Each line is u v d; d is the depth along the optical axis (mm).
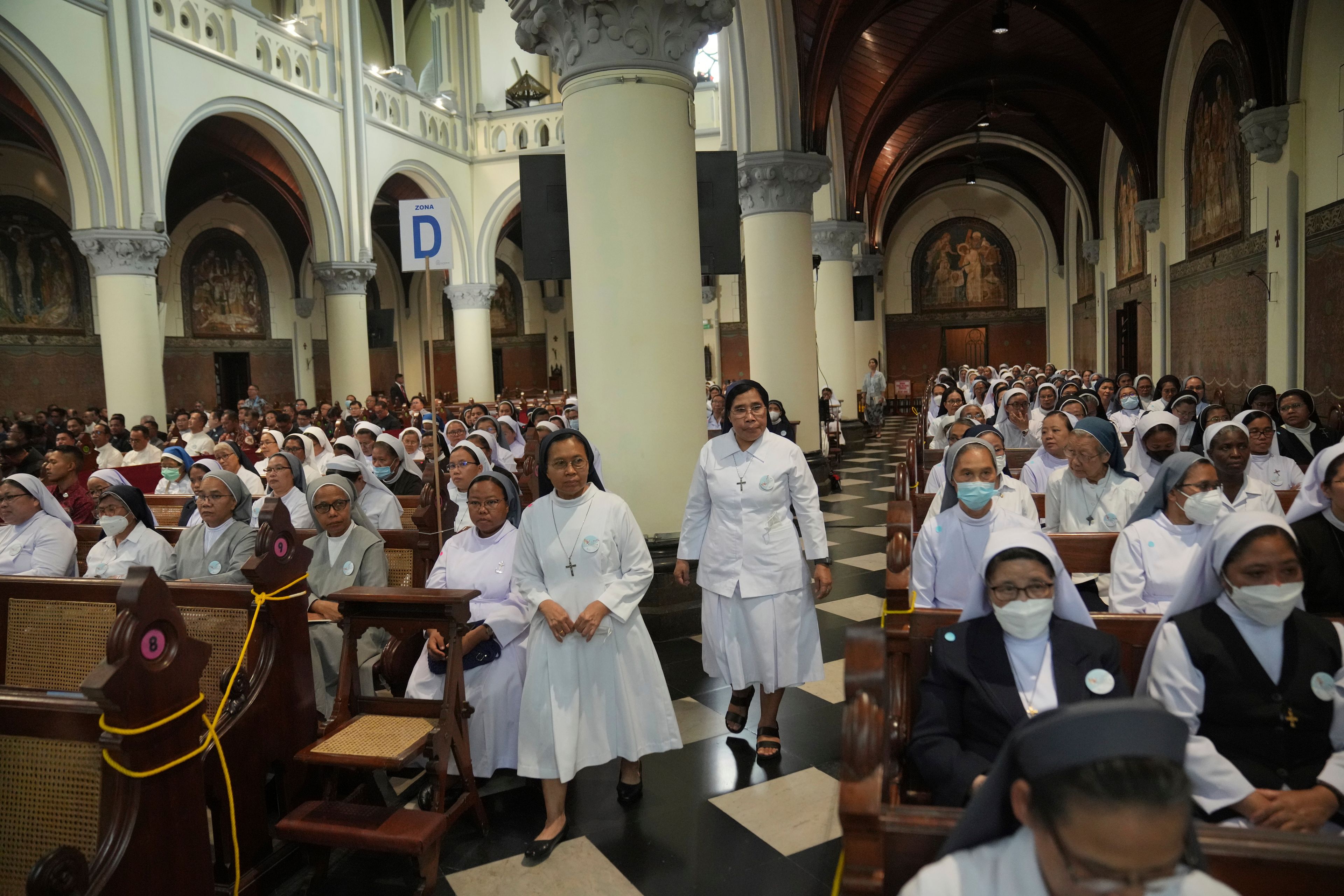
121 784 2332
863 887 1564
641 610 5863
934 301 31062
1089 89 17312
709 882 3070
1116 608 3514
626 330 5828
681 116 5910
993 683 2408
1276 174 11336
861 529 9188
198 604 3441
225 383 24047
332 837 2973
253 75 15383
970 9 14195
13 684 3717
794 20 10867
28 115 14125
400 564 4777
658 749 3592
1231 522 2314
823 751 4078
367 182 18234
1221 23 12898
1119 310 20875
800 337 11172
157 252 13195
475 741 3807
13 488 4789
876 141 18188
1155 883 1080
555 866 3217
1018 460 7469
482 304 22062
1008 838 1302
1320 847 1487
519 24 6137
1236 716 2305
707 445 4180
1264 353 12055
